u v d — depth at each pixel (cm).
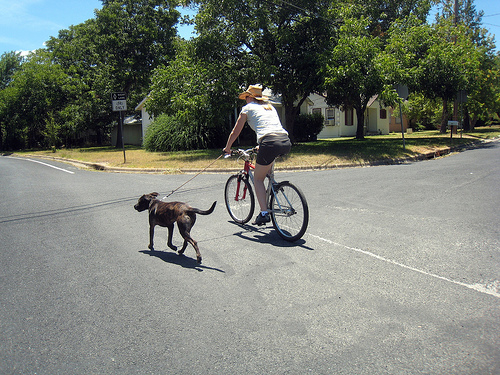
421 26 2086
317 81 1770
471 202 730
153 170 1390
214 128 2272
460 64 2078
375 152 1628
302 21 1803
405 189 871
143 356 285
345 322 323
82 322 335
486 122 4375
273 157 520
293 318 332
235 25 1780
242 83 1844
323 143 2270
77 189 1008
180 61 1741
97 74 3216
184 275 429
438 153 1728
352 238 538
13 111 4072
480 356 276
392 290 378
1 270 455
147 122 2995
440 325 316
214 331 316
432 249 488
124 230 612
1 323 336
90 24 3331
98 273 440
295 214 520
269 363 273
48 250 523
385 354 280
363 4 2184
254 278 415
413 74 1922
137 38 2995
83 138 4300
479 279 399
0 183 1182
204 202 798
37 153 3008
